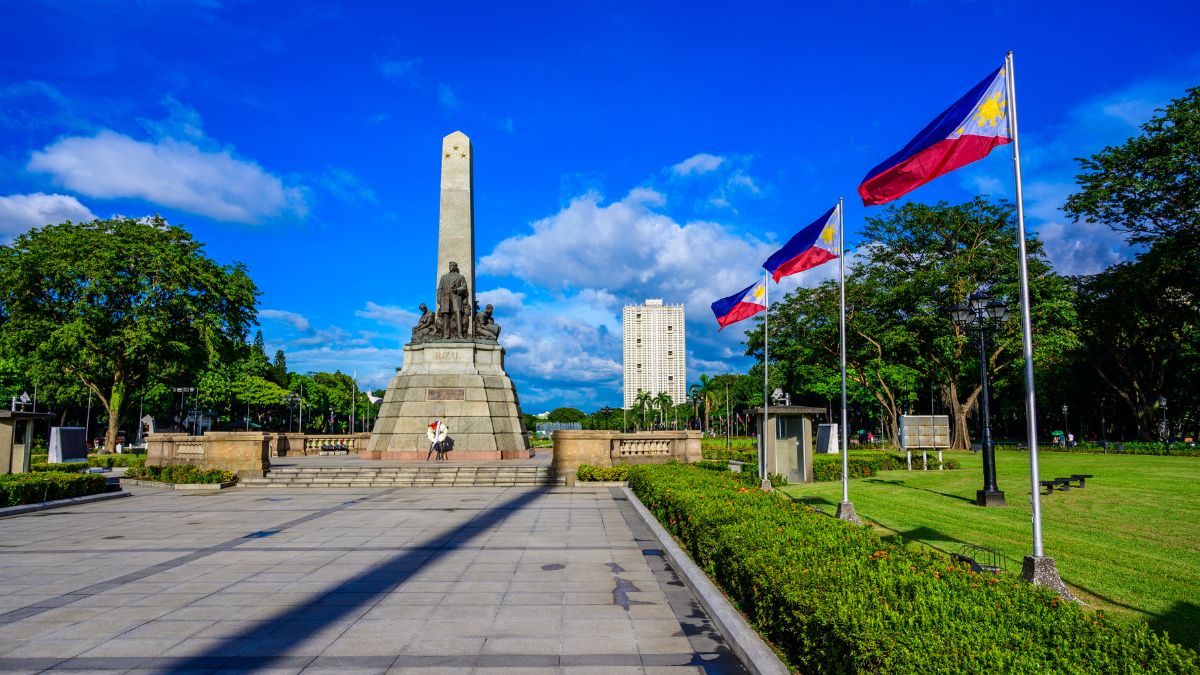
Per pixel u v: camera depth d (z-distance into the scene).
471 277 35.34
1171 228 34.00
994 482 16.38
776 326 54.31
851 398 69.06
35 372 42.97
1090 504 15.41
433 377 32.75
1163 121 32.09
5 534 15.00
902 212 47.06
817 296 51.50
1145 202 32.91
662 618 8.27
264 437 27.30
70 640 7.52
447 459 31.89
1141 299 42.47
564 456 26.61
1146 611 8.11
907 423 26.12
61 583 10.19
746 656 6.52
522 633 7.70
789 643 6.35
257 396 80.00
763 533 9.02
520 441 33.91
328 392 100.19
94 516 18.05
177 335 44.22
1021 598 5.79
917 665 4.34
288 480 26.47
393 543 13.57
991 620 5.16
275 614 8.49
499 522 16.42
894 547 8.44
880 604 5.62
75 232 41.94
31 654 7.07
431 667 6.64
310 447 41.84
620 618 8.27
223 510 19.16
